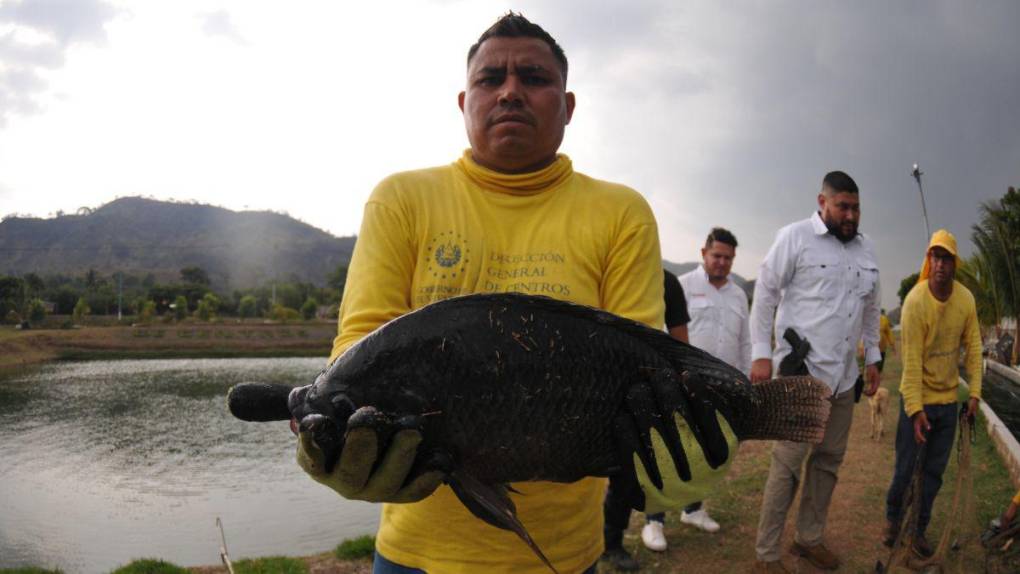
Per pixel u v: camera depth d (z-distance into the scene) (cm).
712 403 164
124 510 1245
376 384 158
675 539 587
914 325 529
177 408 2773
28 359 5672
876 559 545
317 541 1013
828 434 520
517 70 193
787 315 523
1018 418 1091
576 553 203
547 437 162
